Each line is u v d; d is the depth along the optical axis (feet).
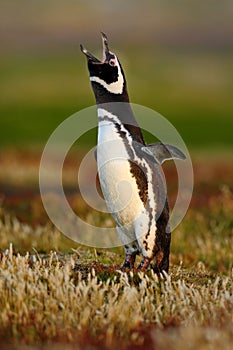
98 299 43.68
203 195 112.98
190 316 42.88
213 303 45.57
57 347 37.50
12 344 38.63
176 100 341.82
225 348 37.22
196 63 481.87
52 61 484.74
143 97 348.18
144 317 43.68
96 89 52.21
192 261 68.85
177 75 428.56
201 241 73.51
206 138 249.96
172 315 43.73
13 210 92.17
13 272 46.52
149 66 461.78
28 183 123.95
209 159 167.63
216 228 82.64
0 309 42.55
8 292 44.27
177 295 45.57
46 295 43.34
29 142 228.84
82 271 52.39
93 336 40.29
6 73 422.41
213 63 483.10
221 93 366.84
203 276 56.54
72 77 410.72
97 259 57.72
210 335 38.24
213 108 320.91
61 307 43.16
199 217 91.04
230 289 51.52
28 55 518.37
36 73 425.28
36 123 276.21
